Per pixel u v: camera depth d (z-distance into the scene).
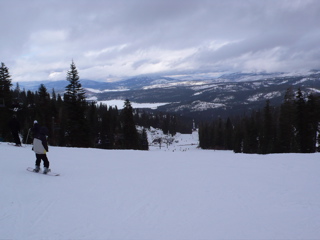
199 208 6.33
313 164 12.53
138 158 15.54
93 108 64.19
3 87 39.47
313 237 4.74
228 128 81.81
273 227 5.19
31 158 12.77
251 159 14.80
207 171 11.25
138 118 143.75
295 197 7.32
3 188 7.29
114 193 7.50
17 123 17.53
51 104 52.97
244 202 6.84
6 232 4.59
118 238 4.54
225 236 4.73
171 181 9.26
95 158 14.81
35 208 5.93
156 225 5.20
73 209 6.00
